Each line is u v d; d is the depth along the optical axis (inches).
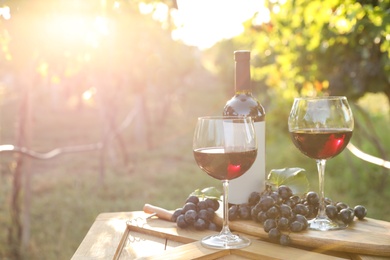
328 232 74.7
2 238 226.2
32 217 263.1
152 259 69.6
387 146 381.4
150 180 358.3
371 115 462.3
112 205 284.4
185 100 799.1
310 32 182.9
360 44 189.2
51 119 723.4
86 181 342.3
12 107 685.3
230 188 83.0
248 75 83.7
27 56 161.5
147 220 88.7
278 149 426.3
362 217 82.4
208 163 70.9
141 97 485.4
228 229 76.0
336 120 76.6
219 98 876.6
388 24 127.6
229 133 70.3
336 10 143.1
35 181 354.0
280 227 73.5
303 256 69.0
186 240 78.6
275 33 232.7
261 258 70.2
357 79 208.8
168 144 523.8
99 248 76.1
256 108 82.6
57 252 214.8
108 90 294.0
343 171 349.1
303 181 82.6
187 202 85.7
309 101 77.4
